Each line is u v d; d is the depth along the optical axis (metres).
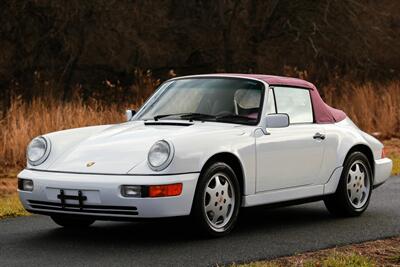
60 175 7.12
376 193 11.13
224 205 7.46
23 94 26.89
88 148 7.42
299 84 8.74
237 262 6.40
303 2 29.73
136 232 7.97
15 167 14.78
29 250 7.01
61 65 28.38
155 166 6.88
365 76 31.06
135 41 29.09
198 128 7.57
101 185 6.87
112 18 28.56
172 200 6.87
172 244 7.22
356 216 9.07
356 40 30.78
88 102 24.02
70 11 27.47
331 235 7.75
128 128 7.86
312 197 8.54
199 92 8.33
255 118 7.98
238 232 7.91
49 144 7.57
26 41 28.03
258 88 8.23
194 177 7.04
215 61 31.91
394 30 33.66
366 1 30.94
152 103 8.62
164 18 30.48
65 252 6.90
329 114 9.02
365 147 9.30
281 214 9.28
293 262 6.42
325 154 8.64
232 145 7.49
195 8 31.94
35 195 7.23
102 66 29.78
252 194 7.77
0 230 8.16
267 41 31.53
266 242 7.33
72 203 7.02
